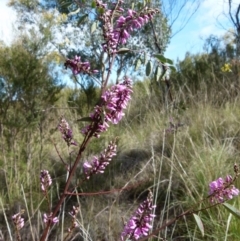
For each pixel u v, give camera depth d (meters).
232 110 5.67
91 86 6.79
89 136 1.26
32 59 5.31
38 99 5.26
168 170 4.16
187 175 3.73
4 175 4.53
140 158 4.73
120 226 3.48
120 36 1.33
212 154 4.04
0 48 5.32
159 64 1.35
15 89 5.08
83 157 4.71
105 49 1.31
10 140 4.92
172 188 3.93
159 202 3.90
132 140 5.45
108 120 1.19
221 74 8.03
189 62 9.01
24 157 4.90
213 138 4.49
